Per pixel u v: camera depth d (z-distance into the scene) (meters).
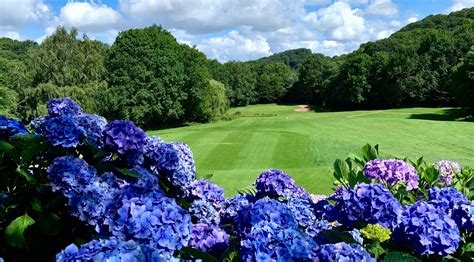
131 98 49.09
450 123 41.09
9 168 3.08
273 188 3.93
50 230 2.80
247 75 97.19
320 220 3.37
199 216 3.40
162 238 2.25
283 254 2.23
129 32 50.69
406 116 51.47
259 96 101.62
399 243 2.86
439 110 58.06
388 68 70.50
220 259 2.78
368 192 2.96
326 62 94.62
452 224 2.77
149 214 2.27
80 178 2.76
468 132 35.22
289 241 2.27
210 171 19.33
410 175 4.37
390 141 32.12
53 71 43.69
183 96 53.69
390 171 4.38
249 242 2.33
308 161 23.98
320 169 18.31
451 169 5.38
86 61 45.91
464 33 65.44
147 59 49.84
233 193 15.04
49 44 44.62
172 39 54.88
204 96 56.19
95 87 45.06
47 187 2.97
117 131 3.26
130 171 3.10
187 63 55.16
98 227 2.56
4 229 3.05
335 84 79.81
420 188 4.63
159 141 3.89
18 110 41.59
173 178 3.56
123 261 1.90
